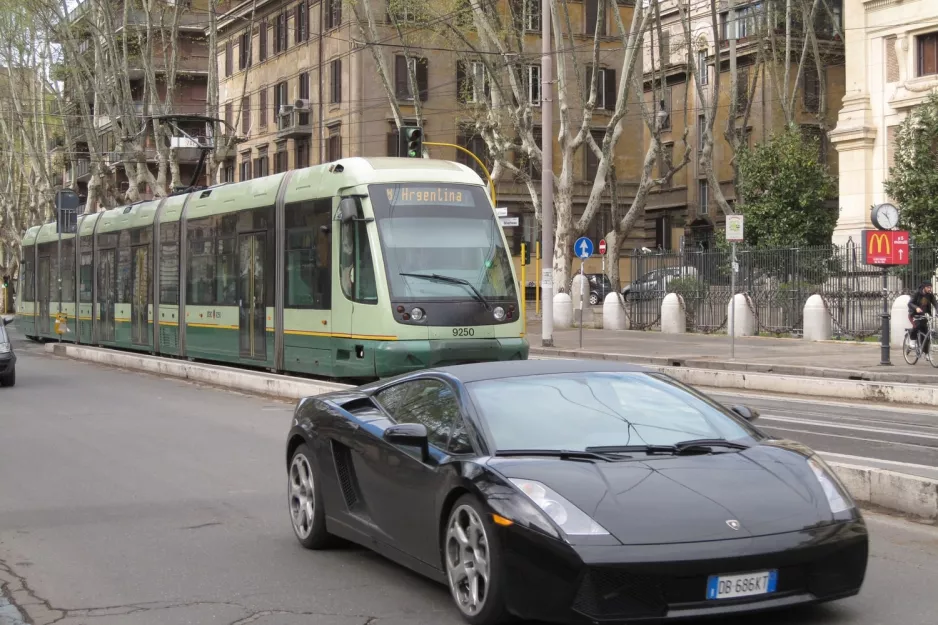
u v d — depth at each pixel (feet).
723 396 61.72
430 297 54.60
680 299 111.65
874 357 78.28
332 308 57.77
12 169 223.10
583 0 192.24
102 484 33.63
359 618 19.35
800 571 16.92
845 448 39.86
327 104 182.60
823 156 172.55
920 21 116.98
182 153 220.64
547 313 95.14
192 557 24.21
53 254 116.57
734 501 17.29
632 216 131.13
